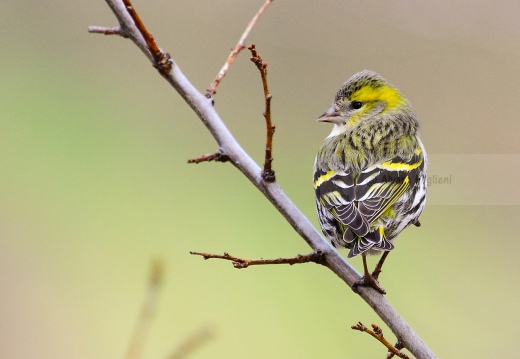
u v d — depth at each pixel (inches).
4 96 625.3
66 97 627.8
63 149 603.5
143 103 626.8
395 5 578.9
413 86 604.4
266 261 319.0
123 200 576.1
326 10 606.5
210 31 629.9
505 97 599.5
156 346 495.5
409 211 376.2
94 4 650.2
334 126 428.5
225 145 345.4
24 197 574.2
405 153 386.0
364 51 605.6
